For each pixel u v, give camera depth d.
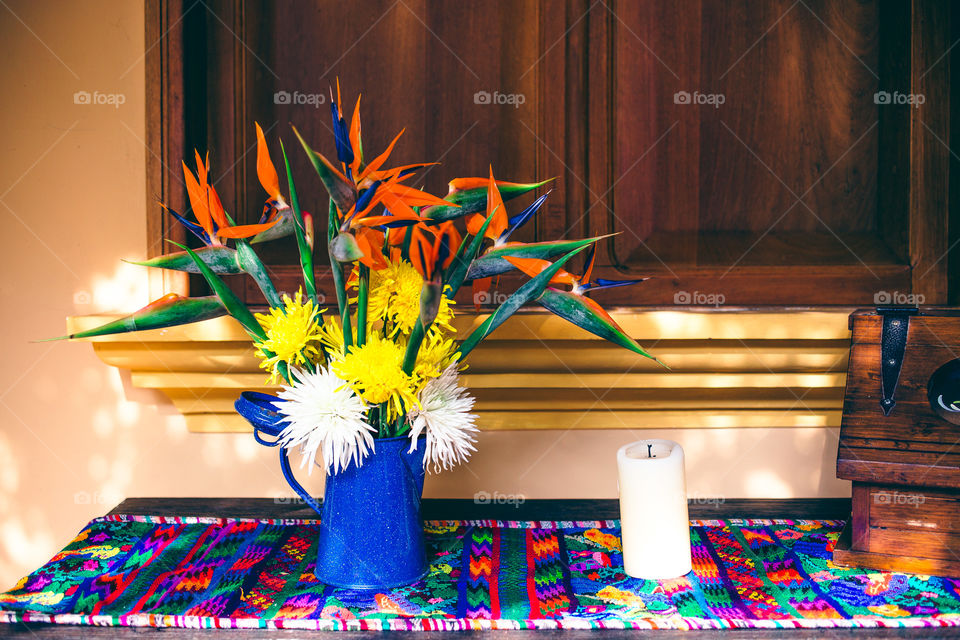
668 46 1.07
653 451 0.84
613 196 1.07
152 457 1.08
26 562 1.08
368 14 1.08
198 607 0.75
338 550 0.79
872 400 0.84
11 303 1.06
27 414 1.07
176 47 1.01
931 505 0.81
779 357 0.99
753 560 0.85
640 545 0.80
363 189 0.71
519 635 0.70
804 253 1.08
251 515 1.00
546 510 1.02
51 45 1.04
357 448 0.77
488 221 0.74
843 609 0.73
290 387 0.77
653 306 1.06
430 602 0.76
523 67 1.08
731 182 1.09
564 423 1.06
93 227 1.05
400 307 0.77
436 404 0.78
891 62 1.07
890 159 1.07
